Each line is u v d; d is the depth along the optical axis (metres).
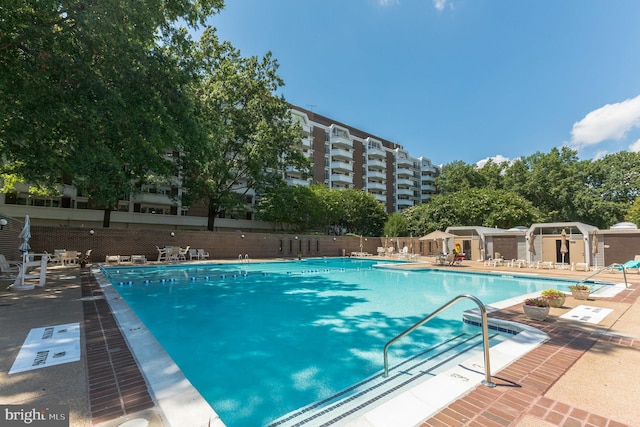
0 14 7.74
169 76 11.21
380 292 11.46
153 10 9.64
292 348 5.53
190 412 2.57
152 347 4.21
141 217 33.50
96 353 4.00
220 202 28.48
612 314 6.53
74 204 31.28
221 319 7.55
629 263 13.72
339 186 59.22
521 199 37.28
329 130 58.44
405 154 72.38
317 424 3.00
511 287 12.80
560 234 22.22
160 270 17.39
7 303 7.16
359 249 35.69
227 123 27.03
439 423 2.48
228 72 26.62
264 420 3.28
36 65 9.09
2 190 19.48
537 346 4.46
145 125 10.87
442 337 5.95
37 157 10.81
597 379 3.33
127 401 2.77
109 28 8.69
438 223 40.84
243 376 4.39
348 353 5.25
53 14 8.62
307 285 13.12
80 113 9.84
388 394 3.58
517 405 2.77
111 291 8.77
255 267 20.69
